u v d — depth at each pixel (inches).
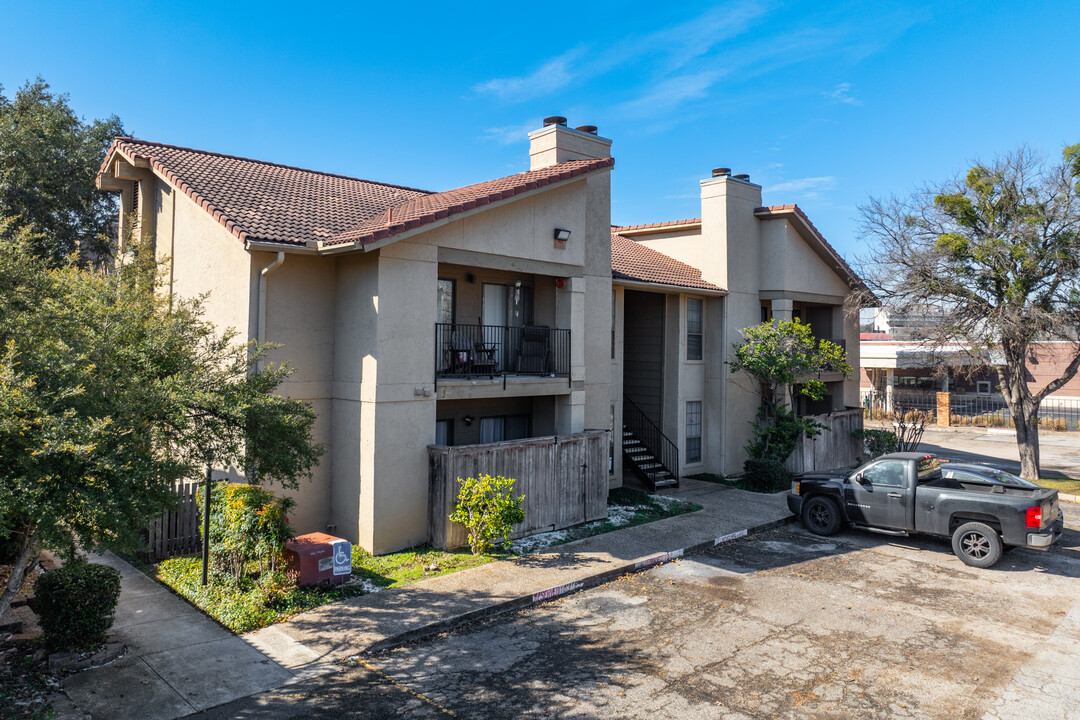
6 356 249.1
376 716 272.8
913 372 1729.8
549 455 548.1
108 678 296.0
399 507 482.3
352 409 486.9
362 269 480.4
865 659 331.6
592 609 395.2
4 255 299.7
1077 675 315.9
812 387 765.3
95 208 978.7
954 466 535.2
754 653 337.1
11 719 258.8
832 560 495.8
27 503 227.8
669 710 281.7
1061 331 722.2
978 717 278.8
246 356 444.8
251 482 406.9
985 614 391.2
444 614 370.3
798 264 845.8
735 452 809.5
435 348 500.1
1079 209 701.3
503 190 527.8
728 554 510.6
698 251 842.8
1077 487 754.2
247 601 371.6
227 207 488.7
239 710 274.2
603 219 649.6
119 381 281.9
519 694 293.4
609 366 653.9
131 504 251.4
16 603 362.6
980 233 767.1
